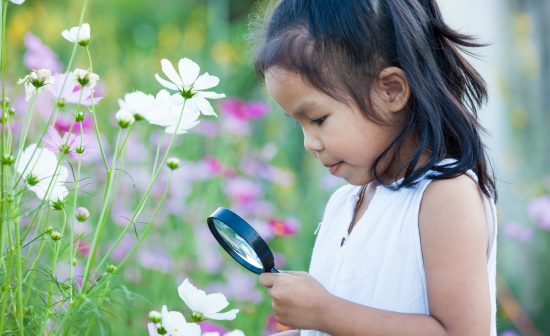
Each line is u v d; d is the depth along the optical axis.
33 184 1.26
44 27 4.90
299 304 1.33
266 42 1.43
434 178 1.34
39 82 1.32
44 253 1.88
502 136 4.28
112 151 3.13
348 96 1.36
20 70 3.77
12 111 1.31
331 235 1.54
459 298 1.28
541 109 4.36
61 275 1.56
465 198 1.32
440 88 1.41
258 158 3.61
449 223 1.31
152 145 3.35
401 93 1.38
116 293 1.51
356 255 1.42
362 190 1.52
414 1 1.46
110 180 1.30
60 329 1.23
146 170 3.04
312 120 1.39
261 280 1.36
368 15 1.38
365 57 1.36
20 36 4.39
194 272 2.79
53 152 1.40
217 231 1.42
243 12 6.43
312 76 1.35
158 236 2.84
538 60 4.40
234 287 2.69
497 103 4.28
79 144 1.41
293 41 1.38
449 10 4.27
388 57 1.38
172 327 1.32
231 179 3.07
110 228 2.71
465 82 1.53
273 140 4.02
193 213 2.94
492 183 1.45
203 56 4.76
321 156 1.40
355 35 1.36
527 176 4.10
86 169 2.90
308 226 3.40
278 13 1.45
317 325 1.33
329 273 1.49
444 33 1.49
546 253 3.65
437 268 1.30
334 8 1.38
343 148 1.37
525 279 3.62
